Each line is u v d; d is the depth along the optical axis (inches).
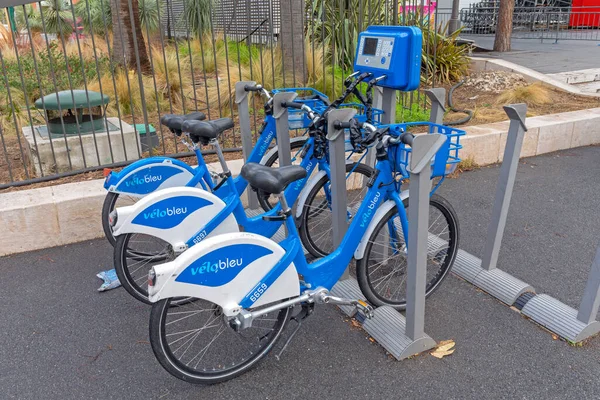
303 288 99.8
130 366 102.3
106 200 126.9
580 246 147.9
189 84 288.2
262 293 91.3
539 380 95.7
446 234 155.6
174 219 110.3
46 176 177.6
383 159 104.4
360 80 124.3
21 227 148.4
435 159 103.0
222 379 95.9
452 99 309.3
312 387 95.3
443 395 92.6
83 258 146.9
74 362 103.7
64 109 193.0
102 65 310.2
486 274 127.3
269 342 99.7
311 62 281.4
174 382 97.7
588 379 95.7
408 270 99.6
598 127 248.2
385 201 110.0
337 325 114.1
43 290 130.8
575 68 382.9
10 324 116.6
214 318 105.0
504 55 468.1
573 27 714.2
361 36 130.6
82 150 179.0
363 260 108.7
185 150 211.2
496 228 124.0
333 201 113.7
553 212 172.4
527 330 110.8
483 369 99.0
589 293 104.7
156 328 86.4
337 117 107.2
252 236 88.9
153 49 366.0
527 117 248.5
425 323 113.8
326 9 311.6
